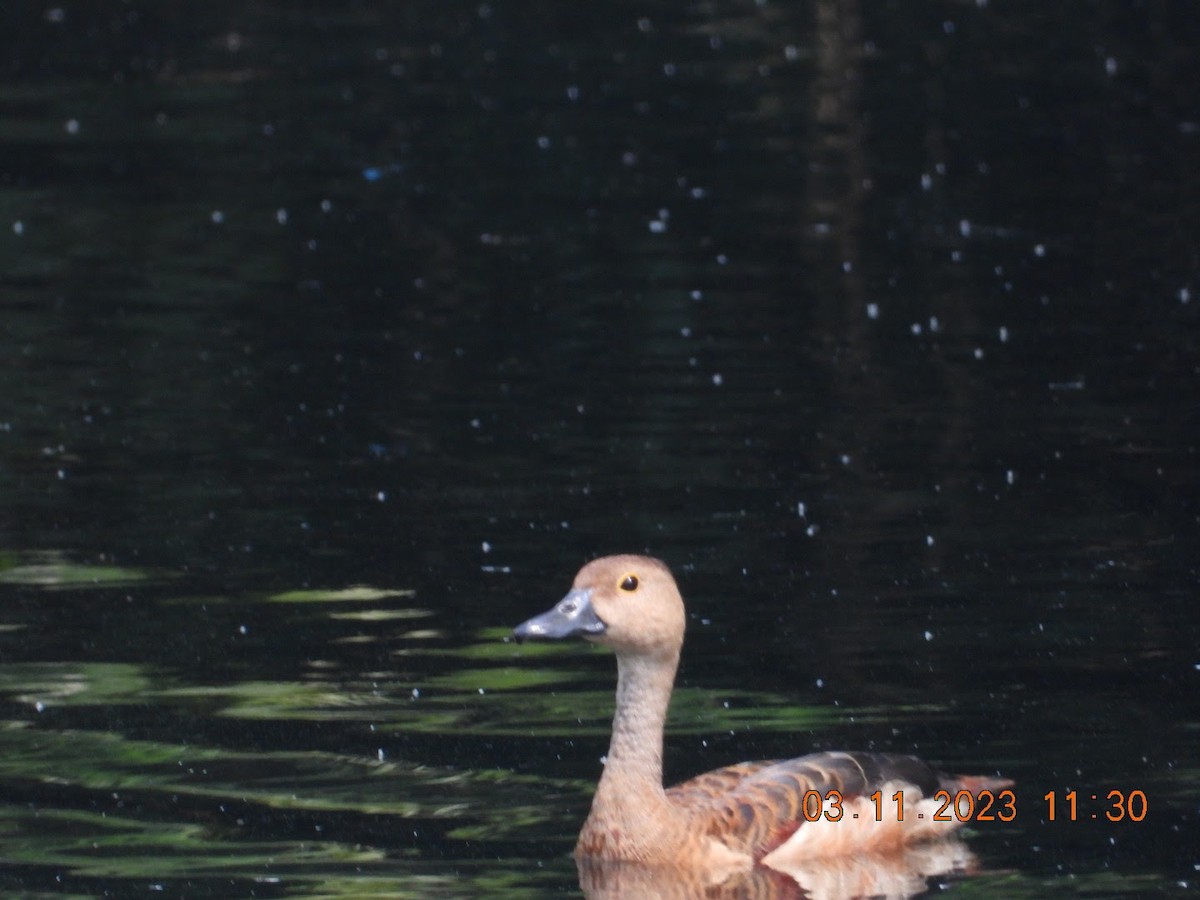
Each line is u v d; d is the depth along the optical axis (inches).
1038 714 423.8
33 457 609.0
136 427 640.4
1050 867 356.8
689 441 622.8
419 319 768.9
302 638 471.2
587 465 601.0
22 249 867.4
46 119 1095.0
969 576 506.6
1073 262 834.8
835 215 917.8
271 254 861.8
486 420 646.5
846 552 526.9
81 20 1342.3
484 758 406.0
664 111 1109.1
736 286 809.5
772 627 476.4
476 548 531.2
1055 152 1018.7
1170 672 443.8
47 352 725.9
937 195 949.8
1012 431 627.5
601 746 411.5
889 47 1249.4
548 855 364.5
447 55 1246.9
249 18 1346.0
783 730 419.2
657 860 360.2
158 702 434.9
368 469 597.9
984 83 1159.6
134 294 804.0
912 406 655.8
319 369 704.4
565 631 369.4
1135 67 1184.2
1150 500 561.6
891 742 412.2
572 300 791.1
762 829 368.8
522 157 1021.2
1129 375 683.4
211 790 390.0
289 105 1124.5
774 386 681.0
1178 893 343.3
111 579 510.0
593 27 1312.7
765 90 1151.0
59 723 422.9
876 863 366.6
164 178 986.1
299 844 365.4
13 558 524.4
